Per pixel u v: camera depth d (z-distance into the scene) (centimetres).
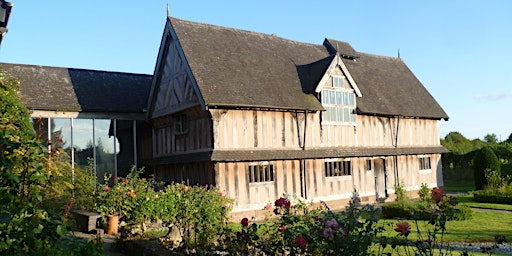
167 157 1781
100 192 1171
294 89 1778
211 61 1656
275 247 679
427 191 1573
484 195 1914
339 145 1853
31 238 404
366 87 2128
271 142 1628
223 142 1509
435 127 2348
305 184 1708
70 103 1762
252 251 700
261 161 1587
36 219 441
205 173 1540
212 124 1498
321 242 593
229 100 1508
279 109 1642
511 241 1045
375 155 1969
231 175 1513
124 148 1909
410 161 2183
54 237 445
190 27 1775
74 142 1755
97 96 1895
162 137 1842
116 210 1148
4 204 405
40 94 1736
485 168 2327
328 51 2289
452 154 3359
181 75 1667
